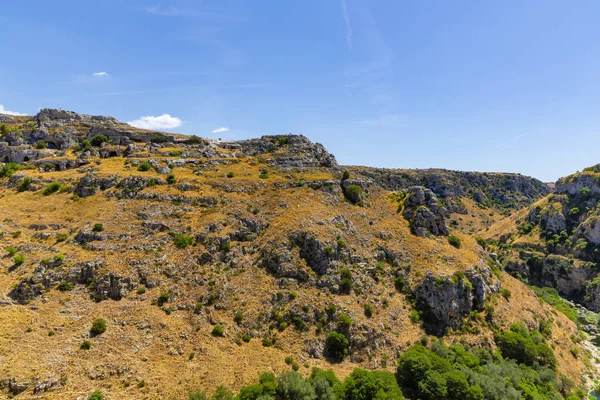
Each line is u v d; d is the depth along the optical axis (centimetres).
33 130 12950
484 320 7888
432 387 5525
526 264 18850
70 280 6066
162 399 4625
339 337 6266
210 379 5119
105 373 4766
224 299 6619
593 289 15500
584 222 18150
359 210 9638
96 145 13038
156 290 6353
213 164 11194
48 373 4500
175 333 5731
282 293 6900
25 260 6291
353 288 7375
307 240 7756
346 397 5141
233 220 8212
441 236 9638
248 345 6028
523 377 6612
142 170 9925
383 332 6769
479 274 8444
